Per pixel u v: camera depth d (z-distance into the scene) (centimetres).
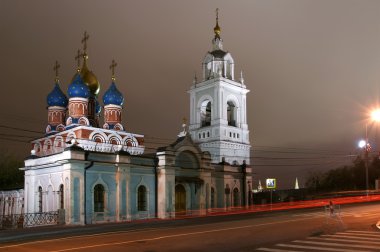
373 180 8150
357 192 7506
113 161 3616
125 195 3631
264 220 3209
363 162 8394
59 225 3133
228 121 7644
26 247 1973
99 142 4475
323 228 2512
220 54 7762
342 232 2281
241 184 5053
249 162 7475
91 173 3431
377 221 2892
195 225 2933
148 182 3903
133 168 3775
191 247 1839
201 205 4316
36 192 3744
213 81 7319
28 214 3191
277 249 1725
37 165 3700
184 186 4238
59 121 4975
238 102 7625
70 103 4688
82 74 4981
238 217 3694
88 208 3366
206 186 4438
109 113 4972
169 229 2664
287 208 5200
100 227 2980
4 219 3684
